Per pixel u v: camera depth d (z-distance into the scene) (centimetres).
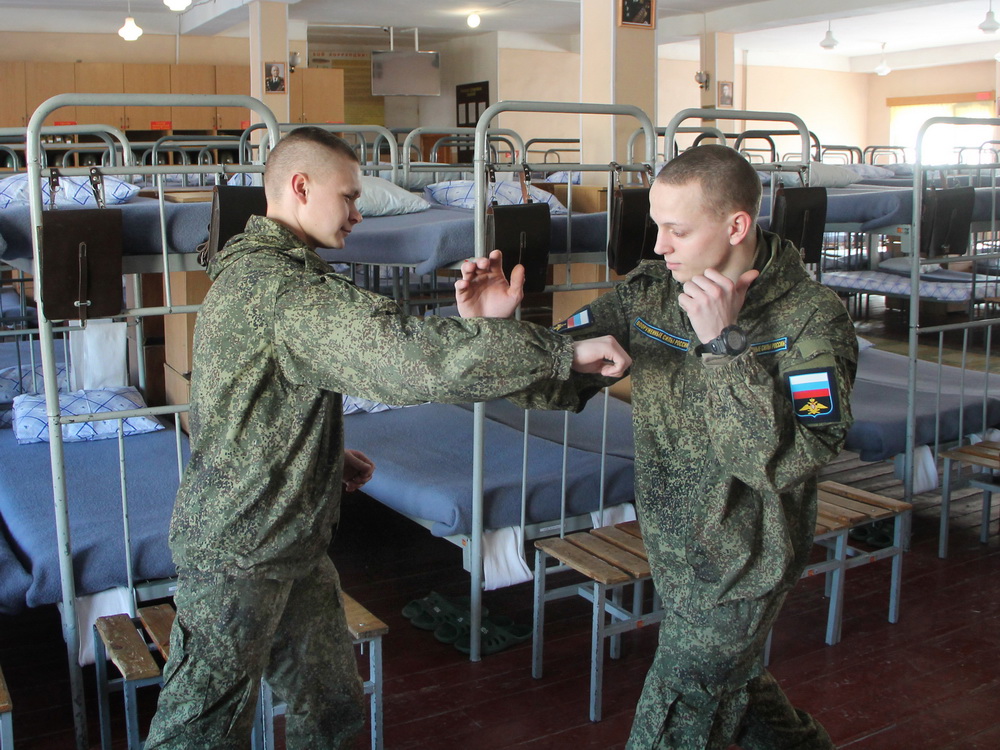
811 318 166
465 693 288
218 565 172
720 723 179
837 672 300
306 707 199
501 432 410
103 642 250
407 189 525
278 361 167
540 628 294
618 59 558
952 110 1888
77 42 1380
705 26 1402
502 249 289
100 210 231
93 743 262
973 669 302
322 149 179
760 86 1891
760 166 350
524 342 151
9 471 370
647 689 181
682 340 177
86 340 452
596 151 572
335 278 164
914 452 407
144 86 1379
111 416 255
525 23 1530
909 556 392
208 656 174
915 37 1697
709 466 172
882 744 263
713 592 173
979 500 458
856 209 468
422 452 379
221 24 1342
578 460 358
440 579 370
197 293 418
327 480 182
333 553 394
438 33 1642
